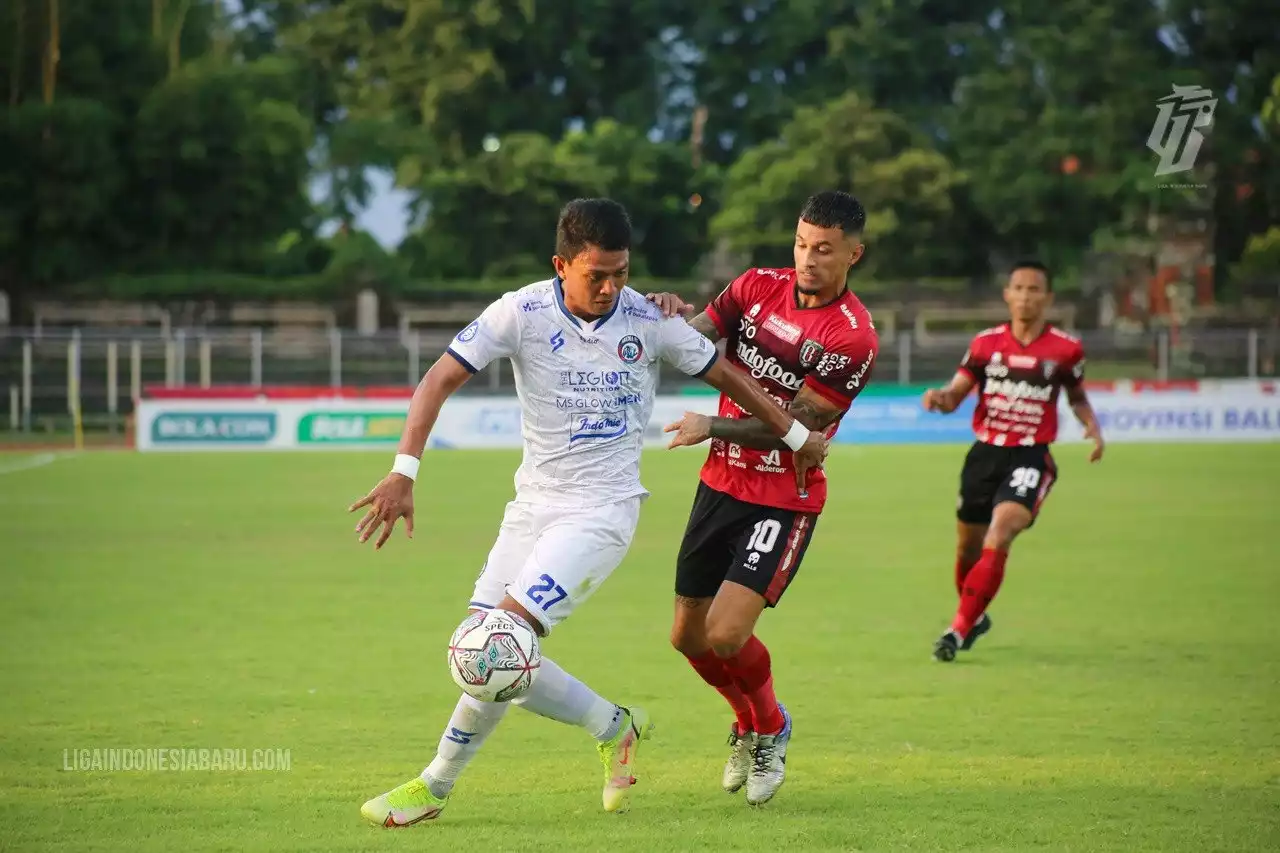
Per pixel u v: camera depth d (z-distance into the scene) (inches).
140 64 5753.0
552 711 809.5
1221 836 776.3
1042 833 781.3
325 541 2159.2
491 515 2507.4
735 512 899.4
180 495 2810.0
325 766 924.6
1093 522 2407.7
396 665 1259.2
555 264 796.6
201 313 5526.6
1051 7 6284.5
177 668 1240.8
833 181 5964.6
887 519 2463.1
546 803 850.8
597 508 806.5
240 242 5866.1
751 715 876.6
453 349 784.9
